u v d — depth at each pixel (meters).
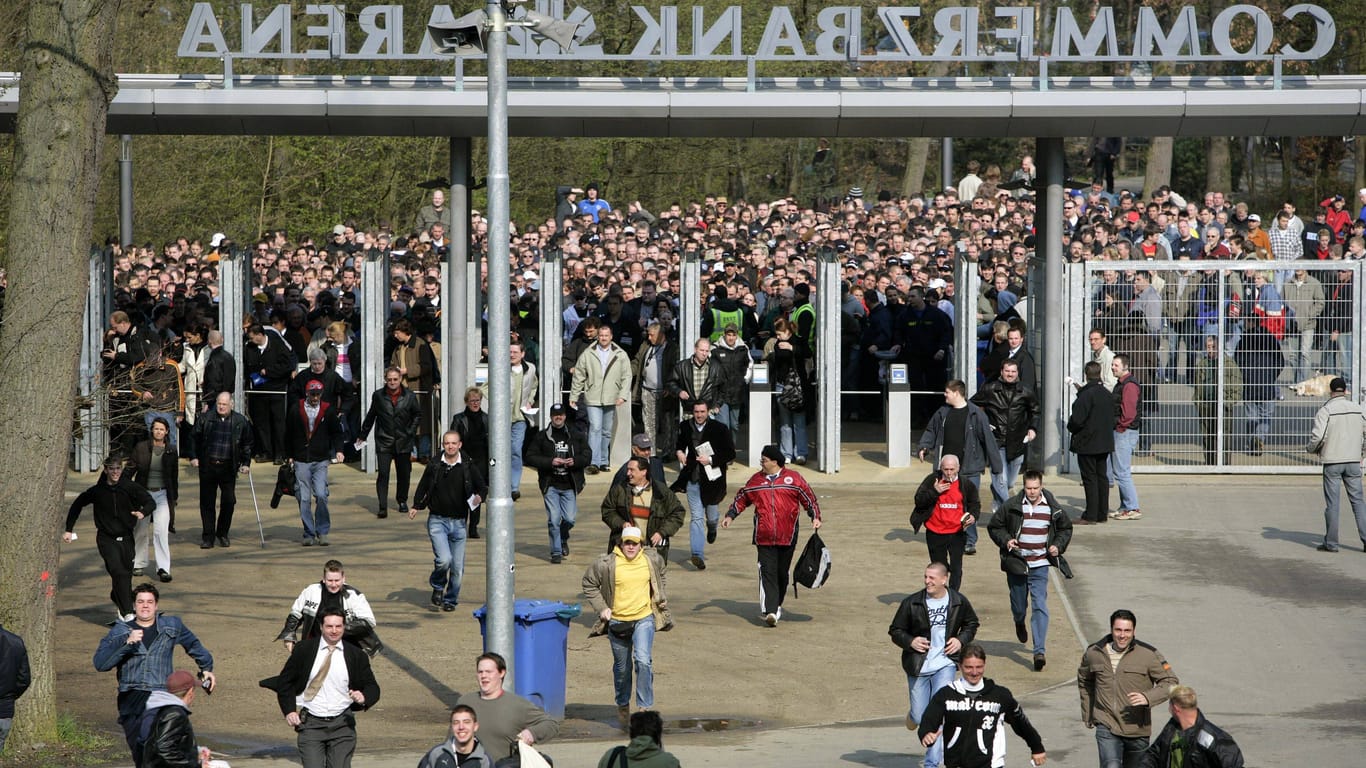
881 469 63.44
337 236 92.56
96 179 35.03
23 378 34.09
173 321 69.25
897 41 60.97
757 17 117.69
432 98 59.50
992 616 44.38
